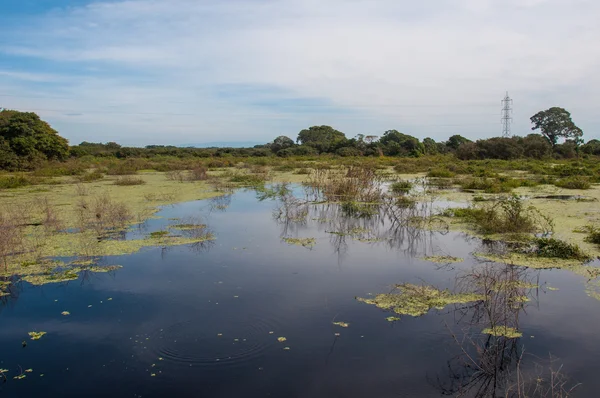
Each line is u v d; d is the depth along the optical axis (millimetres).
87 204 12883
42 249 8125
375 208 12367
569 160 36375
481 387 3812
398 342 4609
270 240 8828
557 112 53750
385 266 7121
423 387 3838
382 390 3795
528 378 3943
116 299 5789
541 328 4891
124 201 13766
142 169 28844
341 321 5102
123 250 8062
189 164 29656
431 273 6754
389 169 27594
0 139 25953
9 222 9250
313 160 37500
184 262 7344
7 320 5227
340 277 6602
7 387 3908
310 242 8625
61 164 26406
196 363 4250
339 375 4023
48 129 29766
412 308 5430
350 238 8969
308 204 13078
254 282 6391
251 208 12711
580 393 3695
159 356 4379
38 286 6289
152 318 5207
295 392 3781
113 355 4414
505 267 6906
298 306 5527
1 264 7199
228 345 4566
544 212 10938
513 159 34844
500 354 4348
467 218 10297
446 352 4418
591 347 4477
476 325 4965
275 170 27438
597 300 5637
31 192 16203
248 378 3994
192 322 5094
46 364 4281
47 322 5156
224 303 5629
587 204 12156
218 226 10172
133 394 3787
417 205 12672
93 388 3887
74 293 6008
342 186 14078
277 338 4711
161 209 12492
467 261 7312
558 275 6562
